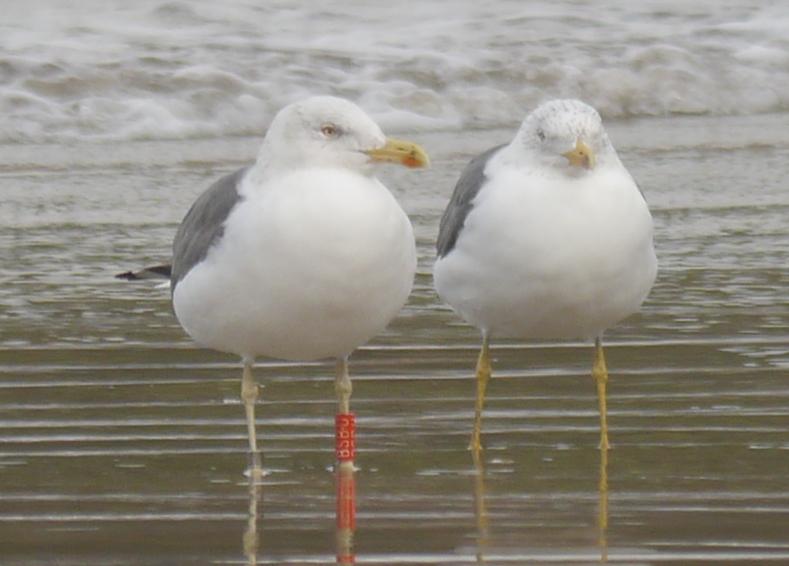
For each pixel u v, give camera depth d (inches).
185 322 486.0
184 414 521.3
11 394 536.4
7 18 1135.0
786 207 805.9
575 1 1229.7
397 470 474.0
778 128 1017.5
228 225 461.1
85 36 1105.4
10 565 396.2
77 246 738.2
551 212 483.2
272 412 524.1
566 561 399.5
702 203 810.8
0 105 993.5
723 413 517.3
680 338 599.2
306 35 1148.5
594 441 496.7
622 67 1107.3
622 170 494.0
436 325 619.5
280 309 459.5
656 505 440.8
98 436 498.9
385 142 459.5
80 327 618.5
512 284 490.3
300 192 453.7
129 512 437.1
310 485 461.1
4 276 688.4
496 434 504.7
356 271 452.8
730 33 1175.0
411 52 1109.7
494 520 430.3
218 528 425.4
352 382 553.0
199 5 1175.0
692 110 1080.2
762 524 424.5
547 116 487.5
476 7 1212.5
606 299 491.2
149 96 1021.2
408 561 401.4
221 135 999.0
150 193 842.2
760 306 642.2
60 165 905.5
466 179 509.4
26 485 456.8
